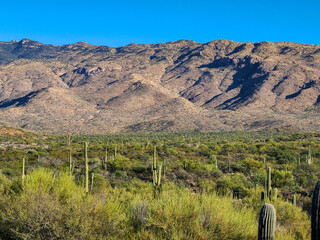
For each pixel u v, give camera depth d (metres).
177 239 4.46
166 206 5.10
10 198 5.22
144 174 24.89
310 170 26.98
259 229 3.51
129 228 4.98
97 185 15.49
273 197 10.91
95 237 4.37
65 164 30.12
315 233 2.87
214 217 4.96
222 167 30.23
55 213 4.52
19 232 4.37
